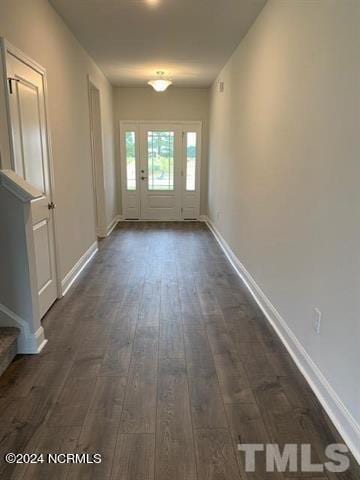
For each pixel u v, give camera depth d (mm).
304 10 2184
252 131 3545
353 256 1615
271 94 2902
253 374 2195
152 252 5055
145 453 1602
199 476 1493
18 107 2441
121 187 7305
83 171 4367
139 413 1851
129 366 2271
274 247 2816
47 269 3035
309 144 2111
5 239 2230
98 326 2801
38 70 2816
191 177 7320
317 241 2004
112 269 4266
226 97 5055
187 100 6957
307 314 2158
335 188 1783
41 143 2885
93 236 4961
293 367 2271
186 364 2299
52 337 2615
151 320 2920
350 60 1635
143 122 7020
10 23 2344
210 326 2824
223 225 5312
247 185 3770
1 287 2301
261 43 3207
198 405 1917
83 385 2074
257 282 3354
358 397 1589
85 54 4480
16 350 2367
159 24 3615
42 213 2887
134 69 5430
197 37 3975
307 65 2143
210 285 3752
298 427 1762
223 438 1691
